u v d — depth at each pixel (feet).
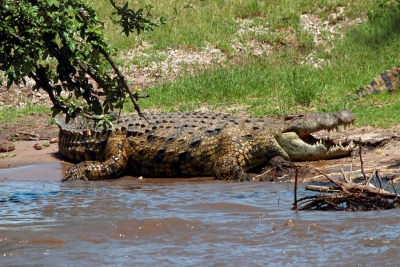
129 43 235.20
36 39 83.51
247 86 185.37
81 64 87.10
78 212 84.79
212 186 105.40
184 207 85.71
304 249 64.18
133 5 249.14
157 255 63.62
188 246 66.54
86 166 119.65
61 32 82.23
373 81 169.78
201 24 245.04
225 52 229.86
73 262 61.87
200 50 231.50
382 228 70.18
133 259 62.49
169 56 228.63
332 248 64.08
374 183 98.53
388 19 228.02
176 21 246.68
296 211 80.84
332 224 72.18
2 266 61.00
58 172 125.49
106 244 67.97
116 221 75.92
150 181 117.50
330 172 110.22
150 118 127.75
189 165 120.37
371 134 129.90
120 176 123.95
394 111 143.95
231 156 117.50
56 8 80.38
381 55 207.00
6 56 82.38
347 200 82.02
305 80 185.57
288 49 228.63
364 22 235.81
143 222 74.74
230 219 77.05
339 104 157.17
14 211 86.63
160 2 254.88
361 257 60.90
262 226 73.05
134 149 123.65
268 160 122.01
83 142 131.23
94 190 104.83
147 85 209.87
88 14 83.87
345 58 210.79
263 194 94.27
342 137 131.03
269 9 253.44
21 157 141.38
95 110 88.58
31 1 82.12
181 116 127.13
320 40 232.32
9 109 195.52
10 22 82.33
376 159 115.55
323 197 81.82
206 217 78.64
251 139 120.78
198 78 198.49
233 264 60.23
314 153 119.65
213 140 119.96
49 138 161.38
